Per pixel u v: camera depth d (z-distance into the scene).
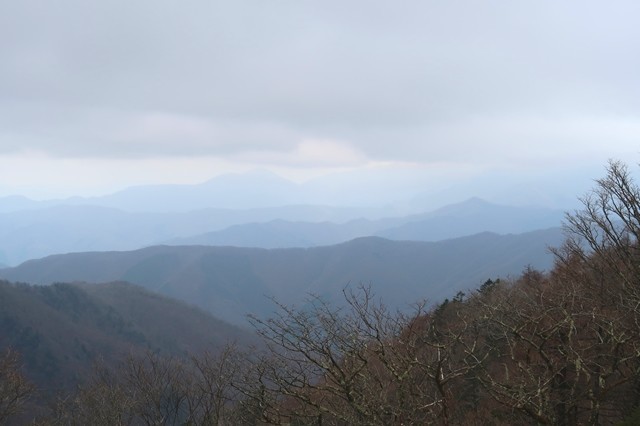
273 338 6.73
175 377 13.34
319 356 6.92
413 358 7.01
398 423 6.55
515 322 9.14
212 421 10.71
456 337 7.66
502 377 9.18
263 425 7.48
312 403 6.47
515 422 9.26
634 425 7.59
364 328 6.98
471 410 9.51
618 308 10.28
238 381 8.09
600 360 8.84
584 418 9.04
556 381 8.80
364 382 6.63
